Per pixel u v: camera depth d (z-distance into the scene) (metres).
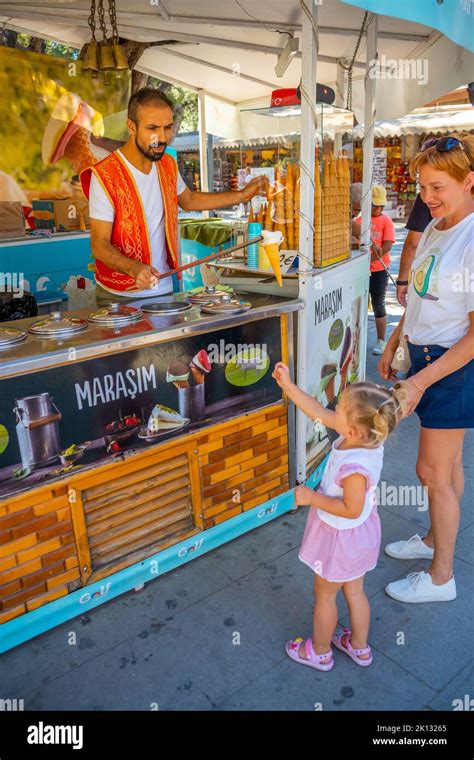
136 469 2.38
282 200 3.15
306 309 2.80
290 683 2.04
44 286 5.83
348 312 3.56
